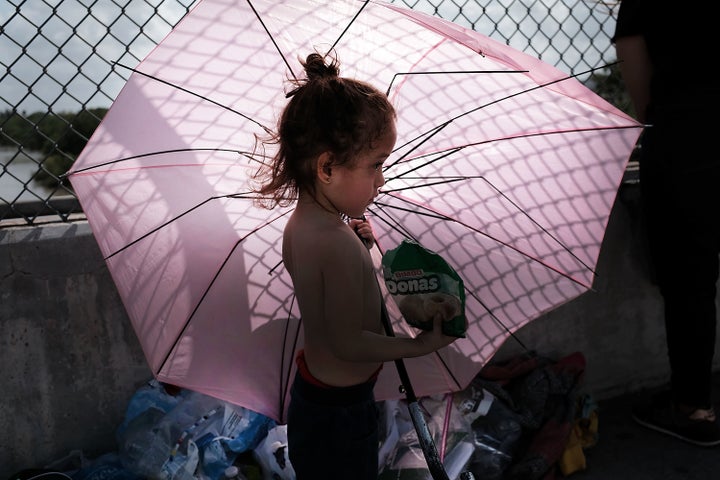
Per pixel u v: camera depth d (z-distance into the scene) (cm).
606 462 295
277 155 167
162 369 178
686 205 281
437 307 162
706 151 274
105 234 171
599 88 351
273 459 244
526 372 310
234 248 187
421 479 240
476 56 170
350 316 160
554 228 196
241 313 190
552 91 182
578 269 197
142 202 176
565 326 331
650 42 282
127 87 170
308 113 156
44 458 256
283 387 200
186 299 181
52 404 255
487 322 203
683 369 299
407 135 182
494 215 196
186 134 174
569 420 288
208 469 244
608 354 344
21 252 246
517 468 270
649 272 345
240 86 172
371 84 169
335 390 172
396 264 163
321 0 175
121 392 265
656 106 283
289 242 176
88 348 258
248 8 170
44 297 250
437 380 212
